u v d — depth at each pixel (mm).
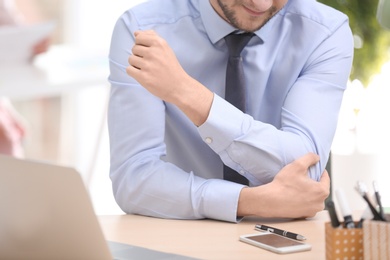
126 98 2072
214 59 2166
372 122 4184
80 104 5516
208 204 1861
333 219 1384
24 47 3268
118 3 5484
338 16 2201
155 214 1938
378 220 1406
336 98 2125
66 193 1316
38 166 1308
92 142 5539
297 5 2199
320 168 1952
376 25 3887
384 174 3834
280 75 2172
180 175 1940
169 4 2203
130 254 1517
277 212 1841
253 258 1487
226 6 1995
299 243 1577
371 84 4262
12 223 1371
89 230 1350
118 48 2127
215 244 1611
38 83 3070
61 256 1398
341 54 2156
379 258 1327
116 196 2061
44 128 5508
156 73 1868
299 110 2043
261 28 2115
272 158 1932
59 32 5473
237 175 2084
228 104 1932
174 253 1528
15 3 5352
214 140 1927
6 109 3807
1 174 1327
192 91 1892
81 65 3463
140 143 2055
